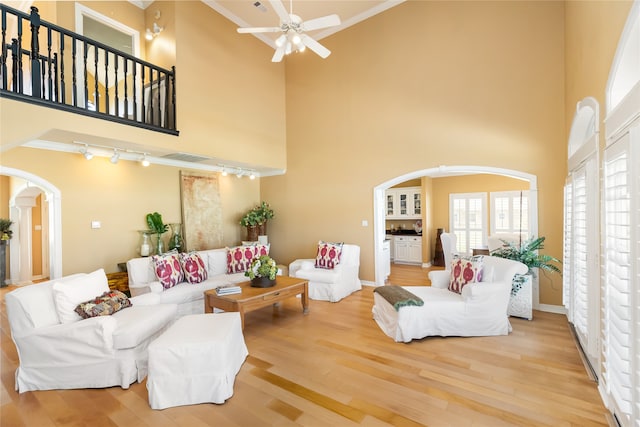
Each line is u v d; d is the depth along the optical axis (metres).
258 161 6.02
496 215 7.67
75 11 4.66
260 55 6.12
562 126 4.02
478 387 2.38
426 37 5.02
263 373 2.64
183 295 3.96
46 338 2.47
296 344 3.21
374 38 5.52
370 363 2.79
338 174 5.98
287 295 3.93
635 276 1.63
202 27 5.04
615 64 1.88
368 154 5.63
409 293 3.56
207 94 5.09
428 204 8.00
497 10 4.45
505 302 3.38
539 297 4.23
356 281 5.38
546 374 2.55
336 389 2.39
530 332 3.44
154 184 5.31
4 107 3.00
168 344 2.26
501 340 3.23
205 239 5.94
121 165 4.90
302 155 6.46
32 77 3.24
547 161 4.12
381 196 5.73
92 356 2.46
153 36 5.02
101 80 5.76
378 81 5.49
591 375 2.52
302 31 3.22
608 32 2.05
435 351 3.01
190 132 4.81
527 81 4.24
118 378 2.46
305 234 6.46
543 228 4.16
